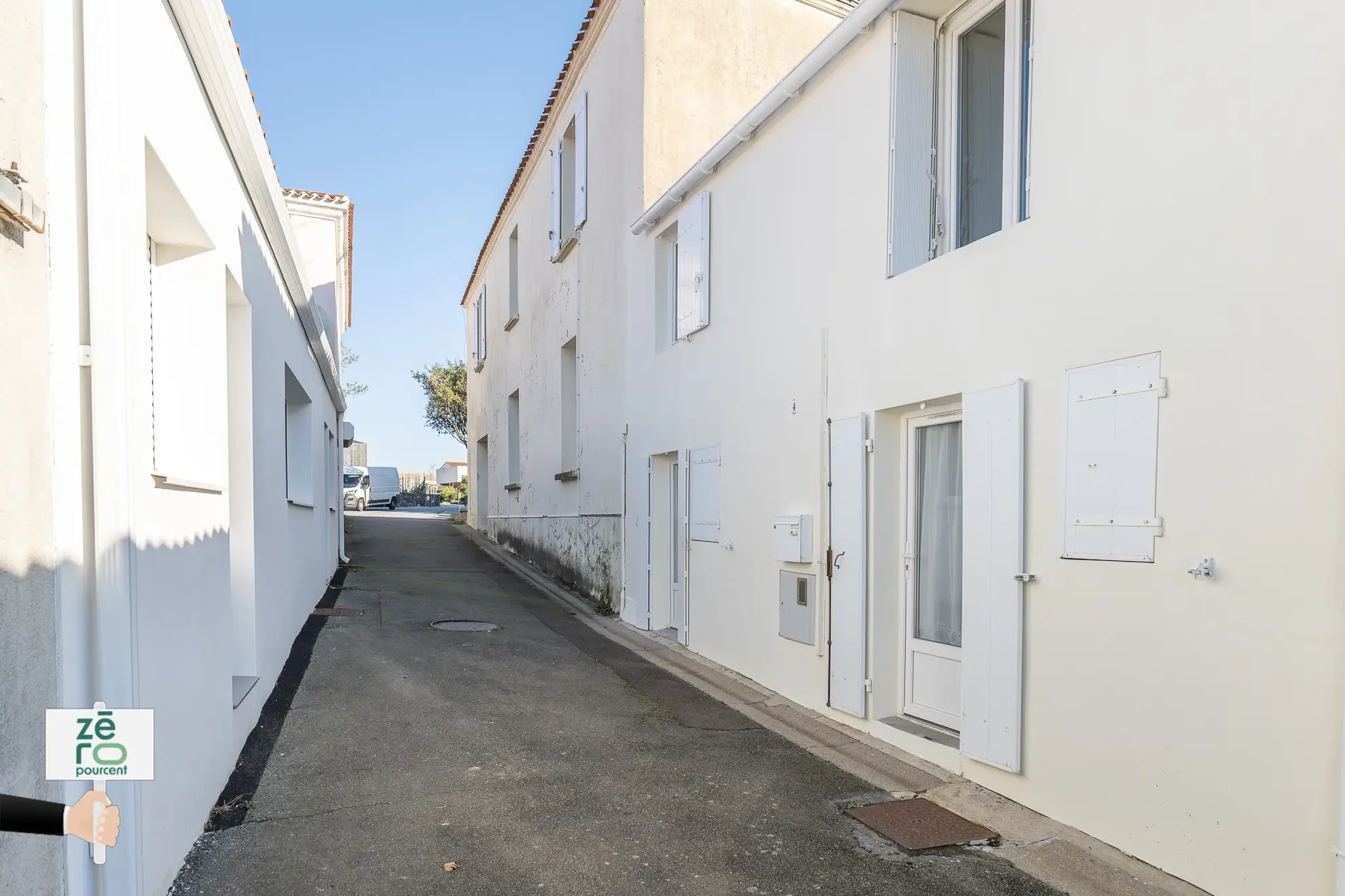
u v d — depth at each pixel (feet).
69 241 8.34
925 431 18.28
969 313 15.70
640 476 32.60
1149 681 11.94
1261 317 10.65
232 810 13.76
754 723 19.57
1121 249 12.59
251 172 16.12
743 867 12.23
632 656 26.91
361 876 11.67
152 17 10.69
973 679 15.15
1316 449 10.02
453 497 144.05
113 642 8.86
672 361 29.76
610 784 15.47
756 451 23.65
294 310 24.89
